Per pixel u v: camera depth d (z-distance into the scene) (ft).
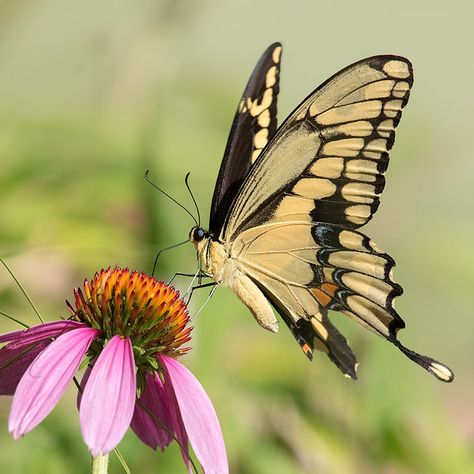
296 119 6.42
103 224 6.75
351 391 6.72
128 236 6.75
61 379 6.17
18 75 6.89
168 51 6.97
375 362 6.73
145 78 6.94
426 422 6.74
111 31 6.95
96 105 6.91
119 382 6.18
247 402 6.67
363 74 6.40
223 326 6.66
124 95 6.92
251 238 6.44
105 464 6.18
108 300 6.27
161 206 6.77
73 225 6.74
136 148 6.80
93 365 6.23
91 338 6.23
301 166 6.43
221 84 7.06
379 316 6.44
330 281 6.46
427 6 7.45
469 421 6.89
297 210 6.44
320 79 7.63
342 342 6.47
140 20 6.97
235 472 6.64
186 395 6.24
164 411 6.30
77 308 6.28
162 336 6.29
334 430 6.70
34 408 6.15
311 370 6.71
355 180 6.43
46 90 6.89
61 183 6.77
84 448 6.58
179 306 6.31
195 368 6.64
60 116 6.82
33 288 6.71
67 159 6.79
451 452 6.72
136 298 6.28
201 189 6.81
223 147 6.88
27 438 6.56
